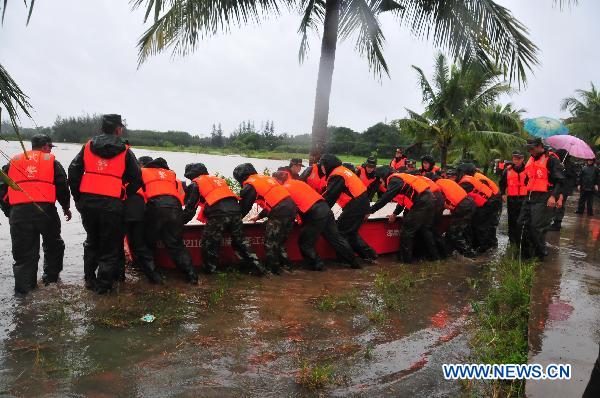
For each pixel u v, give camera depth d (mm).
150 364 3688
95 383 3375
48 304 4898
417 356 3986
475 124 20750
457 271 7000
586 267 7004
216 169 16891
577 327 4320
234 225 6188
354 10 9398
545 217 7387
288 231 6469
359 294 5648
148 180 5844
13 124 2363
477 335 4379
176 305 5020
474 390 3416
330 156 7180
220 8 8422
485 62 9352
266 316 4809
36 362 3646
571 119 37875
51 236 5492
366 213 7191
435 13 8867
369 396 3320
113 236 5254
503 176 9180
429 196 7309
